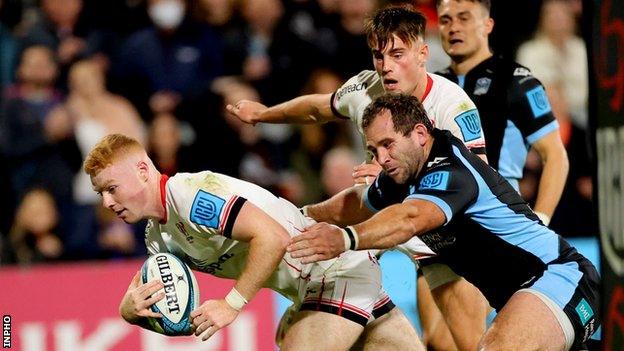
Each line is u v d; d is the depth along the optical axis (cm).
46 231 3005
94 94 3431
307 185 3306
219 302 1523
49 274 2603
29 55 3378
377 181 1653
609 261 972
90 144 3341
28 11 3612
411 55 1716
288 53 3631
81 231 3117
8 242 2964
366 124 1495
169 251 1675
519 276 1564
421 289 2031
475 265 1585
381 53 1719
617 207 962
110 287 2627
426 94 1770
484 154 1778
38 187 3083
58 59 3469
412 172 1506
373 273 1702
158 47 3547
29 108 3297
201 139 3372
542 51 3581
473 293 1878
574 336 1538
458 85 1975
